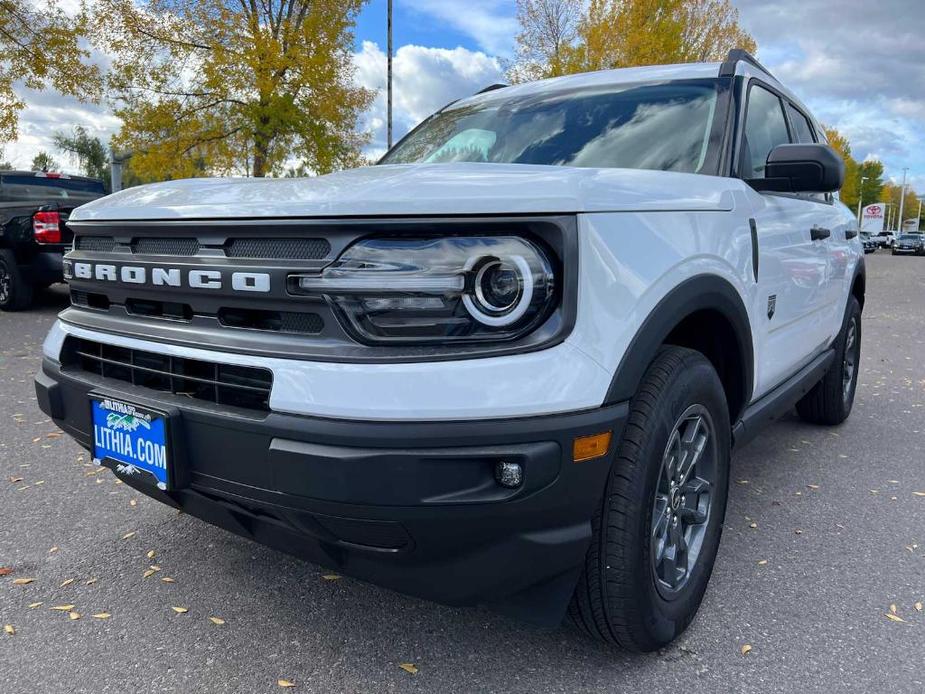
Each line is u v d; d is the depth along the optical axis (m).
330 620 2.36
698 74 3.09
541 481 1.64
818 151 2.57
